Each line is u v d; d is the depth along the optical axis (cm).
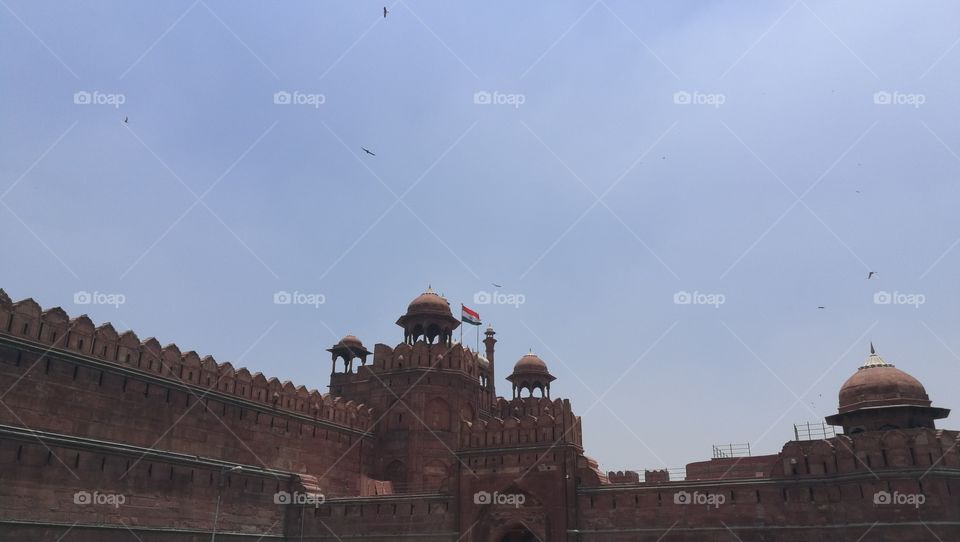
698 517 3008
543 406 5412
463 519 3412
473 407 4559
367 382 4566
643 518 3116
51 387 2653
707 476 4334
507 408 5406
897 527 2602
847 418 3111
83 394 2764
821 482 2811
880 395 3027
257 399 3597
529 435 3450
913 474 2619
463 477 3491
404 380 4434
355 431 4225
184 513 3053
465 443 3566
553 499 3284
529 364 5597
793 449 2912
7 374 2520
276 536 3544
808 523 2797
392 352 4562
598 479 3294
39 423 2584
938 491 2570
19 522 2436
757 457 4216
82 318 2825
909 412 2984
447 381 4428
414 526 3491
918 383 3066
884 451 2703
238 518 3325
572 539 3206
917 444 2653
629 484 3198
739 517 2933
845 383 3195
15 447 2483
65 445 2639
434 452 4259
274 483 3581
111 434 2836
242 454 3431
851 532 2694
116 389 2898
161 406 3078
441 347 4531
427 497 3519
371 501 3578
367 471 4266
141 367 3023
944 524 2534
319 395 4022
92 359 2812
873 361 3206
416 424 4294
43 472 2550
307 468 3812
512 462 3428
